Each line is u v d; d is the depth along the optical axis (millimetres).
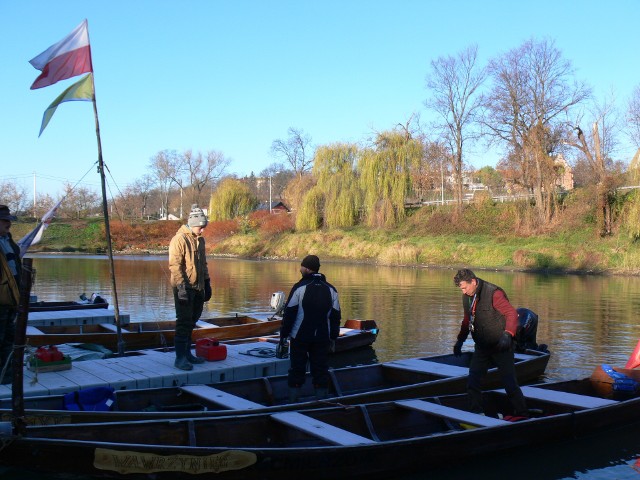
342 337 11266
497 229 41031
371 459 5238
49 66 8789
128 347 10945
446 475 5617
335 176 46656
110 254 9258
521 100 40250
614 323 14898
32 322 12289
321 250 45219
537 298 20344
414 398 7434
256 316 13219
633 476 5730
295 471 4996
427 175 50969
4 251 7078
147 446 4711
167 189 86812
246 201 59750
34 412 5512
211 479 4832
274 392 7539
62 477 4762
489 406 7113
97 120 9211
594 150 40375
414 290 22938
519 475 5688
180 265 7926
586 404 6789
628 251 32281
